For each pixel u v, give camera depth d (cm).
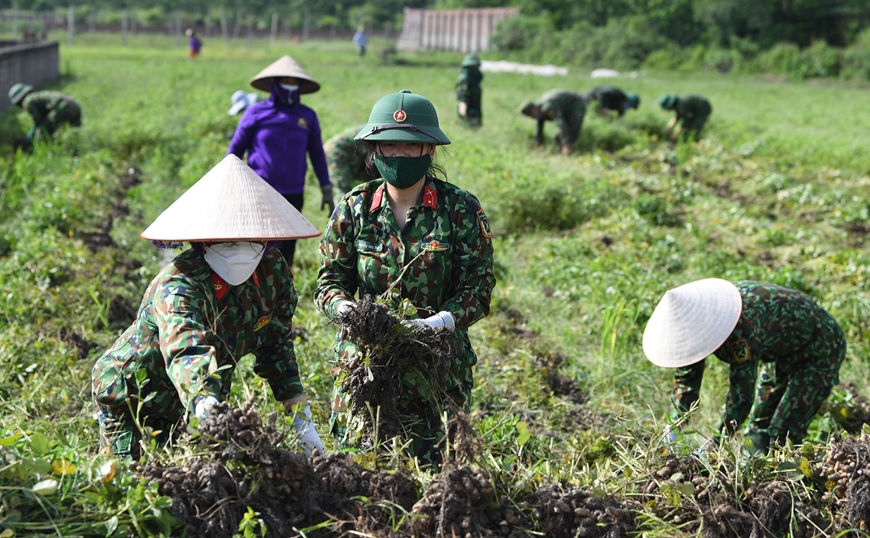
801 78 3675
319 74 3216
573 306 708
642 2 4812
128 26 6856
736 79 3628
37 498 248
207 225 283
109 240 862
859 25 4303
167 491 266
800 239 886
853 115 2139
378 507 284
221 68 3409
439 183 336
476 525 277
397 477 291
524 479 297
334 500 282
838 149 1455
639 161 1311
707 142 1417
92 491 265
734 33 4381
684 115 1531
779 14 4397
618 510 294
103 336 591
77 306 623
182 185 1091
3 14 6956
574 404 538
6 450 257
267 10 7306
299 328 570
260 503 270
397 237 331
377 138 315
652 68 4097
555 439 484
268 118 650
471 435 294
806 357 433
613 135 1473
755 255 841
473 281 335
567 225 955
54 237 763
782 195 1076
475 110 1591
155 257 783
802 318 421
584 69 4128
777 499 305
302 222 298
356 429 318
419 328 312
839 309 678
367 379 307
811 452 333
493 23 5119
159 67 3378
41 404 461
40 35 5578
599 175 1158
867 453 308
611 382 563
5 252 784
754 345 406
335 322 316
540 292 745
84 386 491
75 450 287
